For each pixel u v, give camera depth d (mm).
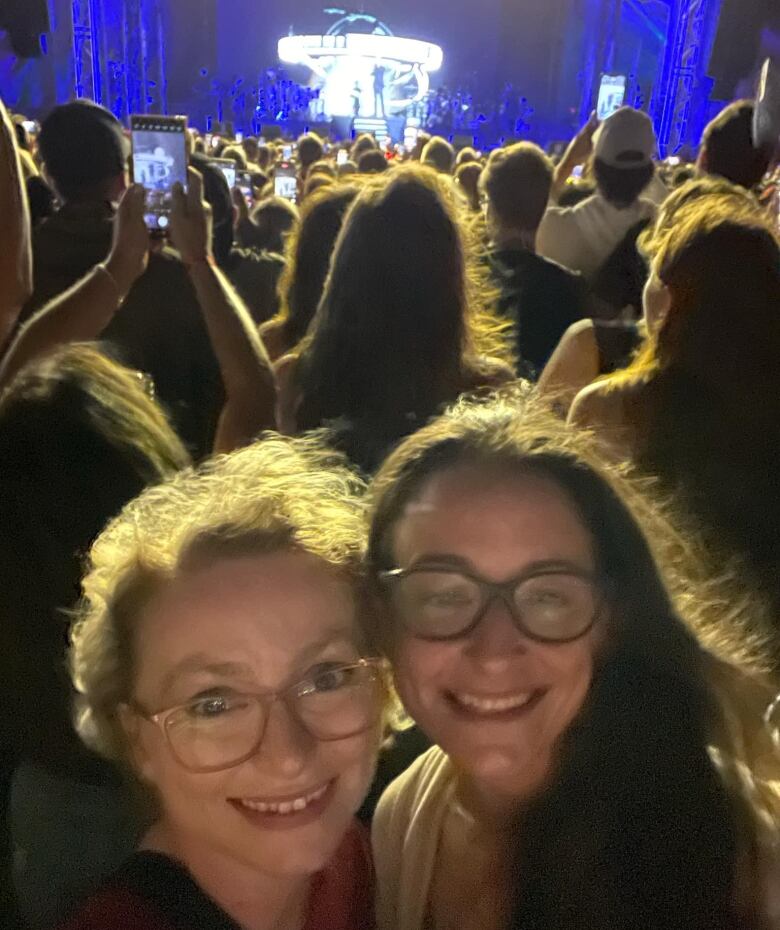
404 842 661
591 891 544
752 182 1901
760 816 543
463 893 622
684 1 8508
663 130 8867
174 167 1125
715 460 888
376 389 1009
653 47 10688
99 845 630
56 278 1312
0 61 8008
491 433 581
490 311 1513
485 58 12953
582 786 556
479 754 556
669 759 557
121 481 660
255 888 550
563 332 1573
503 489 545
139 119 1112
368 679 558
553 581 534
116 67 9289
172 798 534
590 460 580
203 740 514
